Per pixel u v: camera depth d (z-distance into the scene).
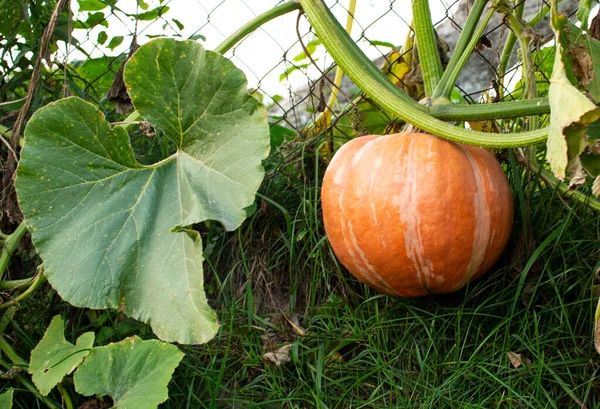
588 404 1.01
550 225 1.15
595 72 1.10
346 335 1.15
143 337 1.13
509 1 1.23
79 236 0.98
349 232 1.05
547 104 1.03
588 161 0.88
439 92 1.09
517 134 0.98
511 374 1.03
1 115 1.25
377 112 1.36
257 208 1.30
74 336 1.16
